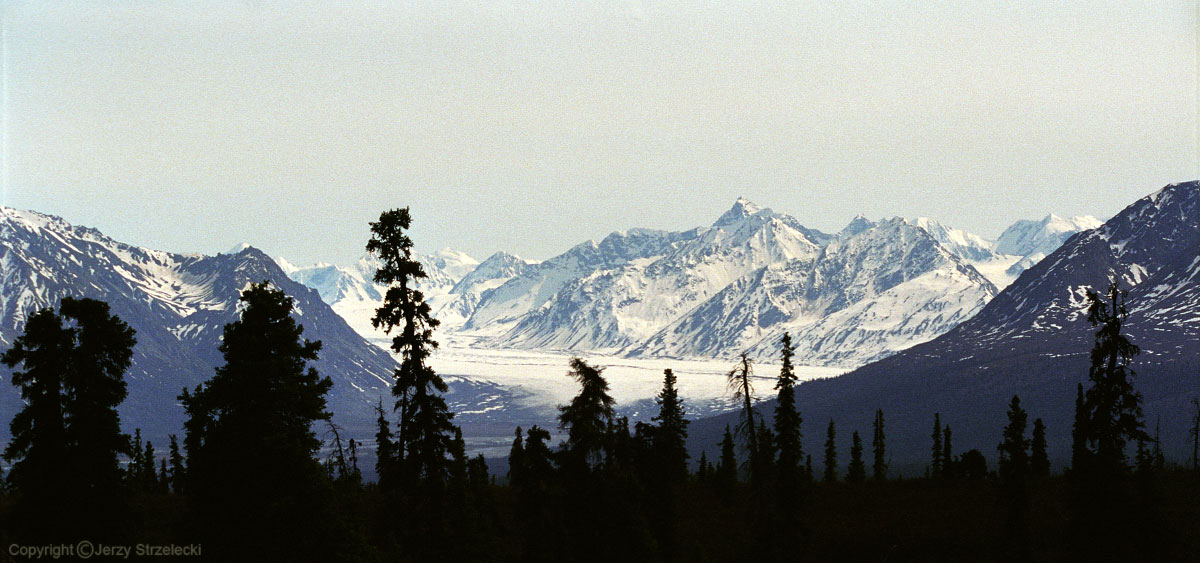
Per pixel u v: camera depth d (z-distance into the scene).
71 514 75.69
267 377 75.69
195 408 89.00
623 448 86.50
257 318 77.69
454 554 85.44
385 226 80.88
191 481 77.19
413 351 82.00
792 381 119.31
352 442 113.69
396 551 84.69
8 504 86.06
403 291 81.50
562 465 84.38
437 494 84.88
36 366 75.81
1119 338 97.19
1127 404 97.62
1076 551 101.56
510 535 103.94
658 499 100.69
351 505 93.19
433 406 83.31
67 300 77.25
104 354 77.88
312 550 74.62
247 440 74.81
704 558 115.81
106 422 77.12
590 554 84.62
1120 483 99.06
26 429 76.00
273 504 73.38
